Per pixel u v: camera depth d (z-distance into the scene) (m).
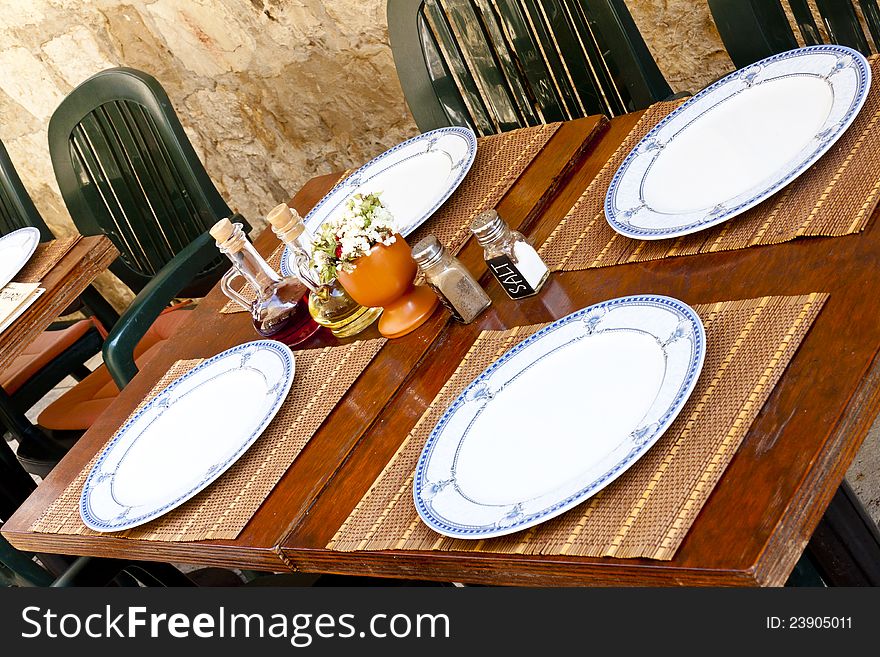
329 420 1.13
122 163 2.19
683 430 0.84
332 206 1.54
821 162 1.03
